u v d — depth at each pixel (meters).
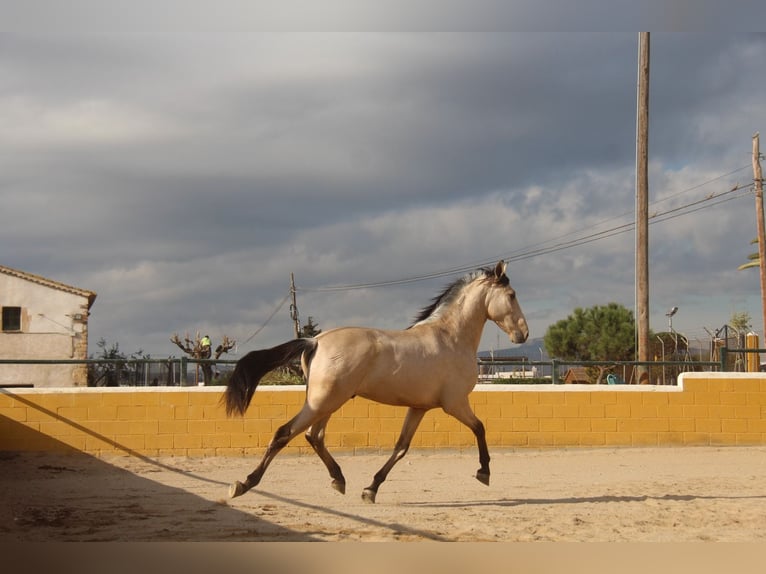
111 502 8.70
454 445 13.01
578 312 36.53
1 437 12.22
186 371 13.01
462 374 8.76
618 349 35.06
